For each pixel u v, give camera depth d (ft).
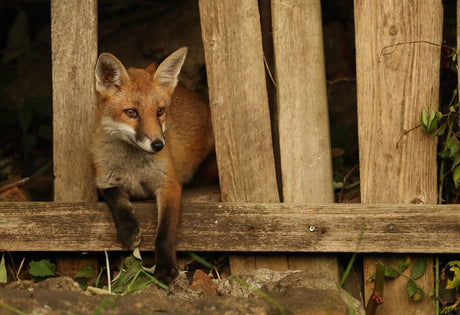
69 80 29.48
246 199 29.12
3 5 57.72
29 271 29.22
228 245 28.55
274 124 30.35
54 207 28.66
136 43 48.60
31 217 28.68
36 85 50.39
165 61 29.14
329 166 28.76
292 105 28.45
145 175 29.27
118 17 51.55
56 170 30.07
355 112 43.01
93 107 29.63
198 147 34.17
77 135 29.76
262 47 28.45
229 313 22.25
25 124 46.19
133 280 26.89
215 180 35.63
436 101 27.55
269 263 29.53
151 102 28.53
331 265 29.22
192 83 46.09
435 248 27.63
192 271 30.78
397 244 27.78
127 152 28.94
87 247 28.78
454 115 27.78
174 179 29.27
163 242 27.61
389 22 27.17
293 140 28.66
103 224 28.73
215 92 28.63
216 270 29.86
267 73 29.78
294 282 26.55
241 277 27.94
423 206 27.55
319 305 23.93
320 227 28.12
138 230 27.89
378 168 28.14
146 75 29.63
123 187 30.04
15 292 22.18
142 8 52.75
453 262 27.73
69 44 29.22
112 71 28.37
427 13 27.02
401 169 27.99
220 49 28.30
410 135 27.76
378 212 27.73
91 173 30.07
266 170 28.94
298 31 28.04
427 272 28.76
